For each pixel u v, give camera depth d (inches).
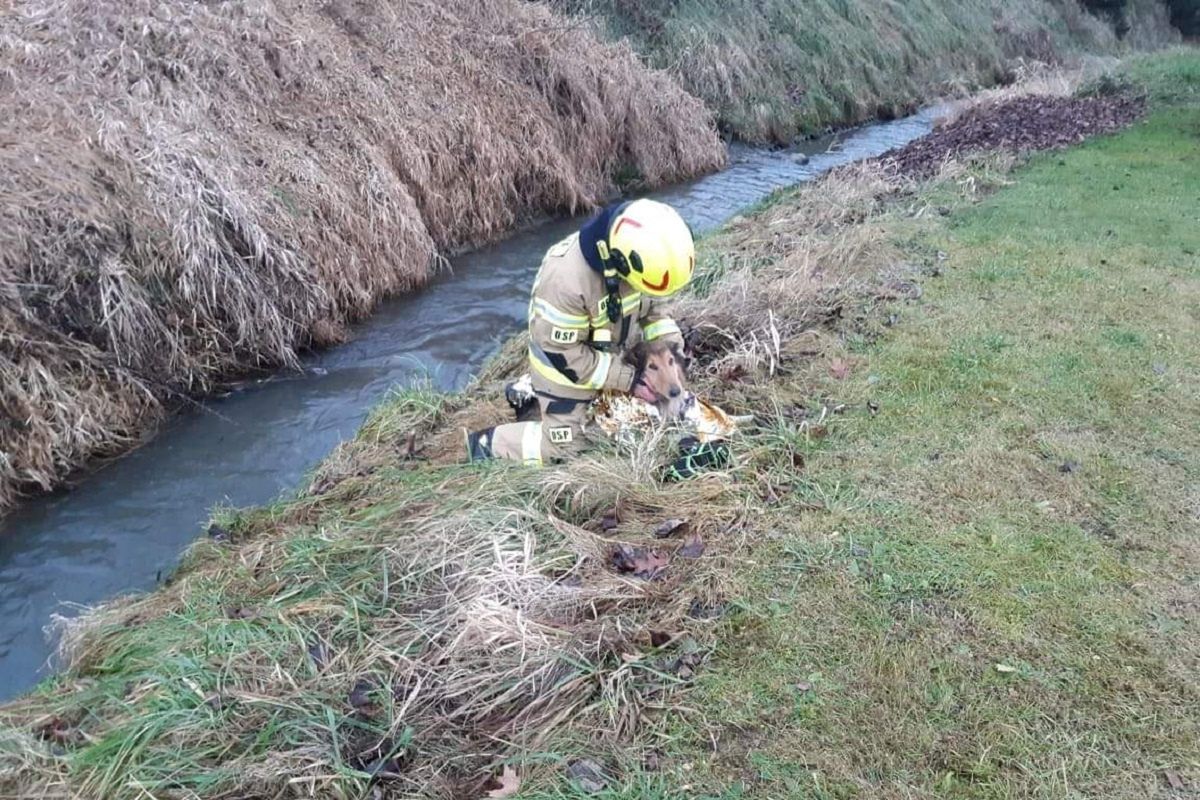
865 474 147.3
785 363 190.7
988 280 230.7
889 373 182.4
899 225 283.1
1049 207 297.1
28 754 100.5
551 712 104.8
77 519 178.2
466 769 99.0
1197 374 178.1
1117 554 127.4
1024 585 121.5
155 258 221.1
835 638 113.5
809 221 313.4
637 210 133.3
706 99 526.9
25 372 188.5
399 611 120.3
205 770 97.0
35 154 216.2
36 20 264.5
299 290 250.8
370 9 363.6
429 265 307.3
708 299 219.5
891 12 737.0
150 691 108.0
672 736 100.7
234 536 163.5
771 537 132.6
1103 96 557.9
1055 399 169.5
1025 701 103.7
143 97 254.4
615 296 137.6
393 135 315.3
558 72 395.5
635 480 144.9
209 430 212.2
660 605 120.4
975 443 155.3
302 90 304.0
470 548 126.0
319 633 117.2
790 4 625.3
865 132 603.2
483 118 357.7
